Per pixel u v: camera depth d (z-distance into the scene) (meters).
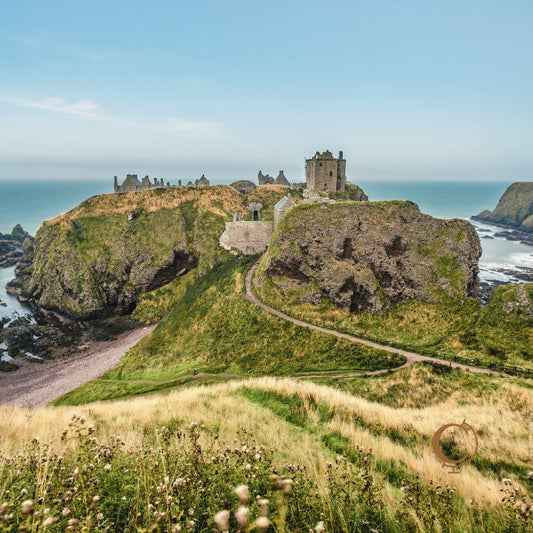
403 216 55.19
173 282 83.62
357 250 52.84
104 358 61.19
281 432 11.61
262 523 2.40
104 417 13.41
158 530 3.68
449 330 43.91
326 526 4.58
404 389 30.95
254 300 54.38
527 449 11.85
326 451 10.12
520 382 28.67
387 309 48.88
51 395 49.78
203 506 4.64
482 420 17.91
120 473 5.57
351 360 38.38
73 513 4.31
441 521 5.29
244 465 5.63
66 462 6.12
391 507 5.75
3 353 64.56
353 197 99.56
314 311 49.88
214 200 96.81
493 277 111.75
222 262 75.50
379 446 10.57
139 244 85.75
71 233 86.44
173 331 58.66
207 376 43.16
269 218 93.81
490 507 6.27
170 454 6.84
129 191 102.69
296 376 37.72
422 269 51.53
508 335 39.91
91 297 79.12
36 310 84.88
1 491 4.82
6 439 9.65
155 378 47.59
